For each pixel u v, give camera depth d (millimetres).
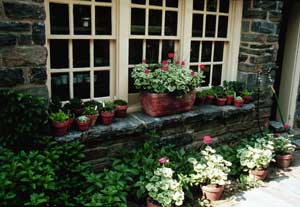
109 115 3100
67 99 3223
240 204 3082
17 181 2250
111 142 3205
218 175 3055
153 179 2830
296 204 3125
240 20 4191
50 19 2924
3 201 2088
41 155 2500
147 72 3312
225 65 4332
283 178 3693
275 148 3938
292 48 4941
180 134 3695
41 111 2613
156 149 3398
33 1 2514
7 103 2490
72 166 2729
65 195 2508
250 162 3479
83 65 3236
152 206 2760
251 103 4273
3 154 2400
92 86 3330
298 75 5055
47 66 2980
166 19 3652
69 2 2961
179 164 3207
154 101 3322
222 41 4230
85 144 3021
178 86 3309
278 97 5223
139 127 3225
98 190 2629
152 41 3621
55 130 2803
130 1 3275
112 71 3416
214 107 3932
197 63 3996
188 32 3746
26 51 2562
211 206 3018
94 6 3111
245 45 4227
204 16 3922
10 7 2432
